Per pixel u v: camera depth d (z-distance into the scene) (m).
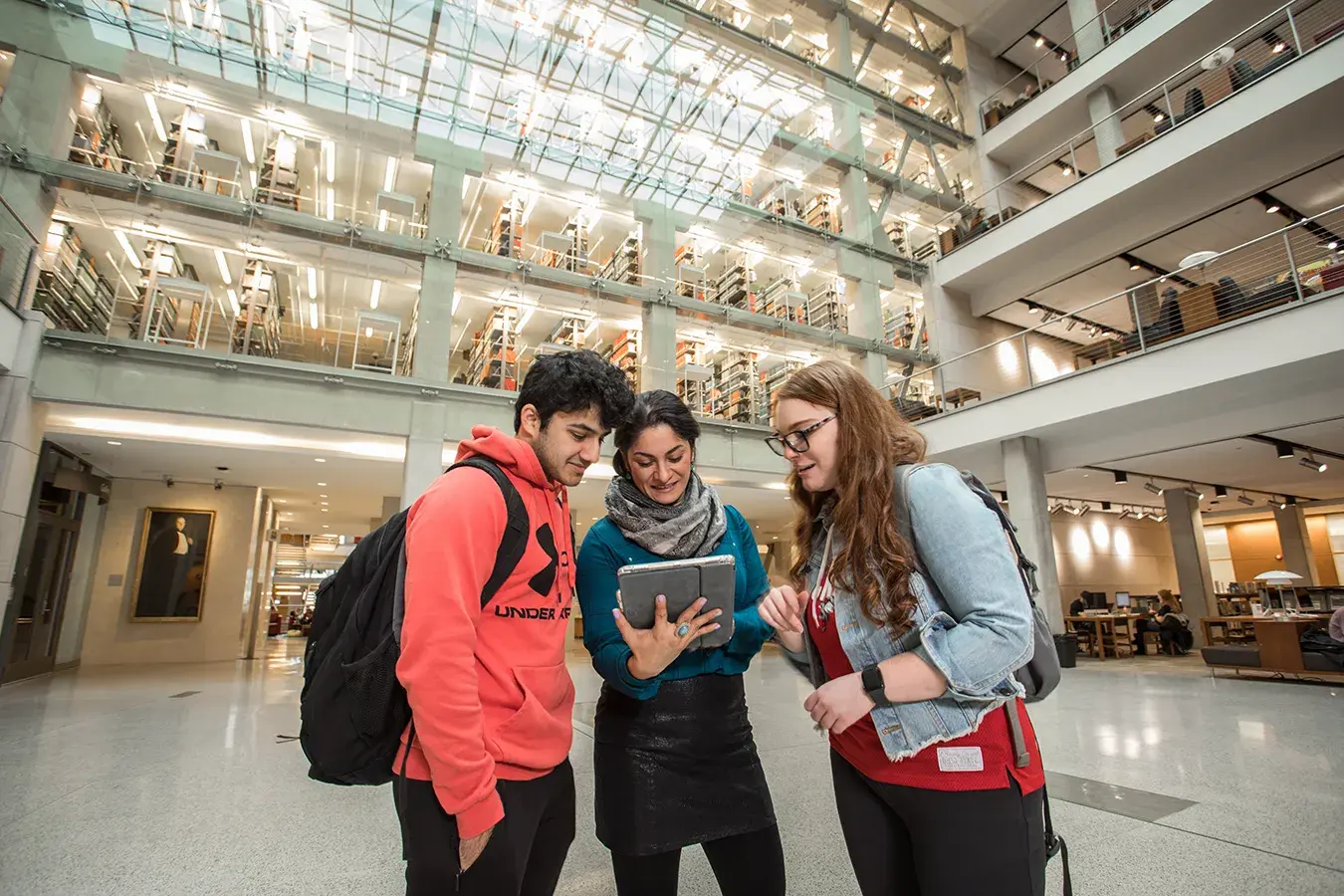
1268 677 7.22
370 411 8.79
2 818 2.66
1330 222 11.05
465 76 10.66
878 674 0.86
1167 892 1.87
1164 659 10.44
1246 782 2.96
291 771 3.44
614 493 1.47
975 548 0.87
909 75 17.30
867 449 1.00
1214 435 9.05
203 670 9.40
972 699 0.86
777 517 14.99
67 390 7.32
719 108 13.01
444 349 9.68
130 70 8.66
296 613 26.27
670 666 1.35
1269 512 16.61
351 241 9.54
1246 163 9.97
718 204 12.73
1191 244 12.27
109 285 9.40
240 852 2.28
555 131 11.39
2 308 6.83
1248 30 9.62
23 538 7.96
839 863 2.10
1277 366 7.03
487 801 0.91
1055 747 3.79
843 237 13.88
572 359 1.24
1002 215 13.70
